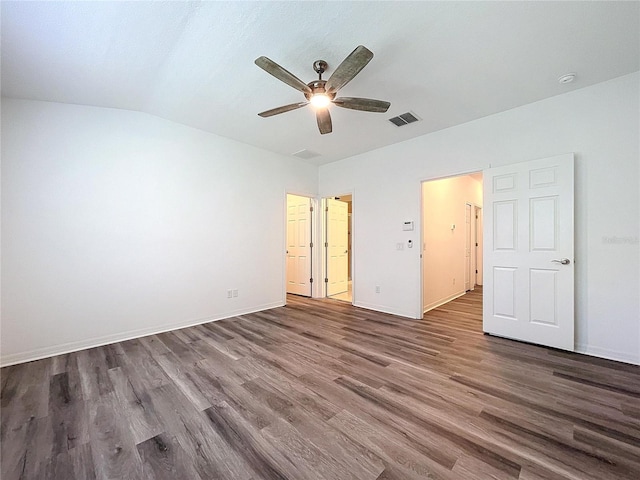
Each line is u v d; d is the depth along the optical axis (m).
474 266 6.64
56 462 1.39
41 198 2.70
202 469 1.35
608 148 2.56
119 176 3.15
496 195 3.17
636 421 1.67
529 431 1.60
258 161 4.45
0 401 1.92
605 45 2.08
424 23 1.87
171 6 1.74
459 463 1.37
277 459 1.41
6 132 2.56
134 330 3.21
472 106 3.04
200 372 2.34
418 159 3.94
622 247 2.50
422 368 2.39
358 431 1.61
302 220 5.68
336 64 2.30
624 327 2.49
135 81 2.59
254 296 4.39
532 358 2.58
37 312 2.66
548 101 2.87
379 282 4.43
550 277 2.81
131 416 1.76
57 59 2.19
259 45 2.11
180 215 3.60
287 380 2.20
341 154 4.76
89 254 2.95
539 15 1.80
